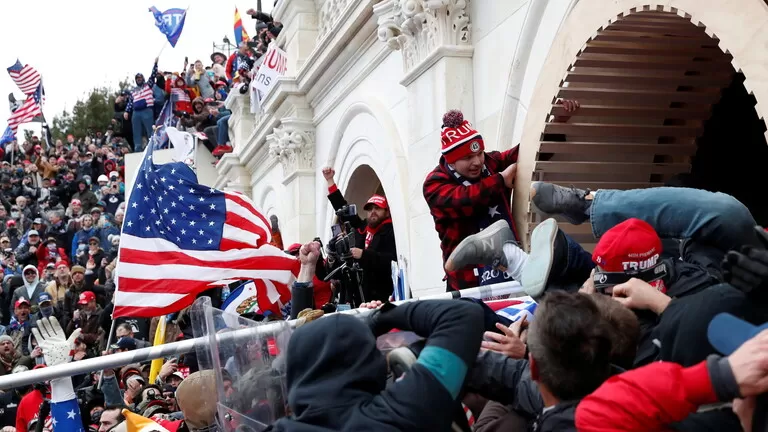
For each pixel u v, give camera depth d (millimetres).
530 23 5137
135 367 6430
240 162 14172
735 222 2857
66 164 25562
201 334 3059
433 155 6031
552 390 2121
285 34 11172
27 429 5828
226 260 5289
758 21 3336
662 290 2678
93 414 5215
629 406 1799
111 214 18609
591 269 3189
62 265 13086
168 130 15750
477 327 2184
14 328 11977
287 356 2215
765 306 2016
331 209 9773
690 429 1885
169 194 5266
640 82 4750
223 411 2809
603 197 3279
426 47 6160
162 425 3906
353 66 8734
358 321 2225
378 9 6652
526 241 4918
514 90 5348
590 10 4449
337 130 9336
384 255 5930
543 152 4883
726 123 5500
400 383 2080
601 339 2066
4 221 22172
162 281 5133
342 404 2055
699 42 4520
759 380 1703
